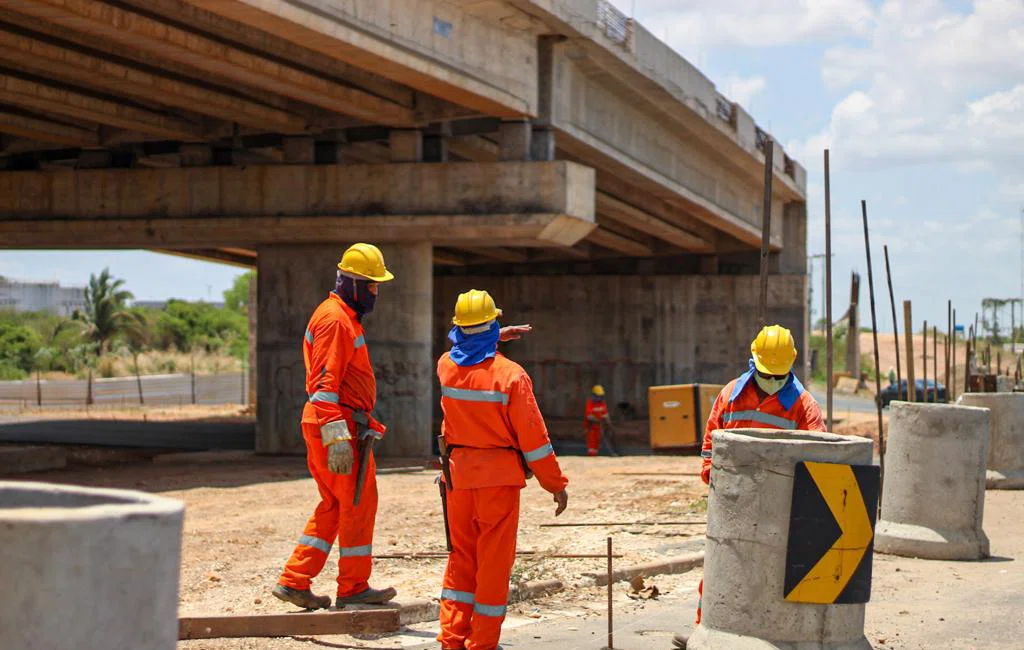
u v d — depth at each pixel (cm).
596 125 2875
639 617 855
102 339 9244
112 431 3306
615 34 2647
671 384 4797
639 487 1709
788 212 4853
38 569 347
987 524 1369
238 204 2522
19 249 2867
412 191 2459
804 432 700
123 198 2583
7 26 1773
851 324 8756
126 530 361
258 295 2605
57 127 2475
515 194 2417
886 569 1072
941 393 5162
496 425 673
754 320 4731
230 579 948
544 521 1338
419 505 1507
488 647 670
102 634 356
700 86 3300
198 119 2517
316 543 790
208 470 2145
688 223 4325
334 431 754
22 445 2381
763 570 658
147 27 1720
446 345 5003
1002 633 805
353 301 792
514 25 2334
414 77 2084
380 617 776
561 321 4919
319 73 2167
